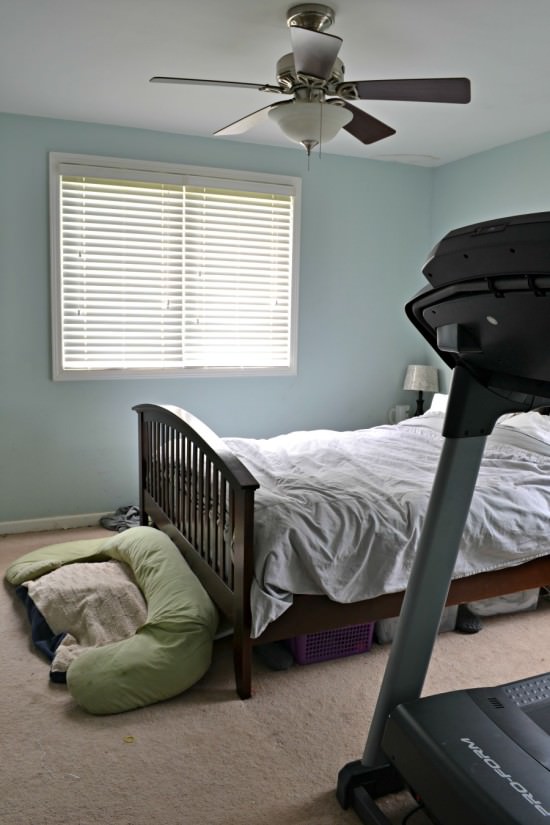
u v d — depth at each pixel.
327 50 2.00
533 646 2.59
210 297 4.12
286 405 4.44
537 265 1.01
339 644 2.49
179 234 3.99
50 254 3.71
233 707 2.16
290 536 2.19
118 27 2.47
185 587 2.49
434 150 4.19
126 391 3.99
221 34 2.52
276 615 2.13
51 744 1.96
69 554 3.17
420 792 1.46
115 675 2.13
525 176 3.89
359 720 2.11
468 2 2.23
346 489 2.54
